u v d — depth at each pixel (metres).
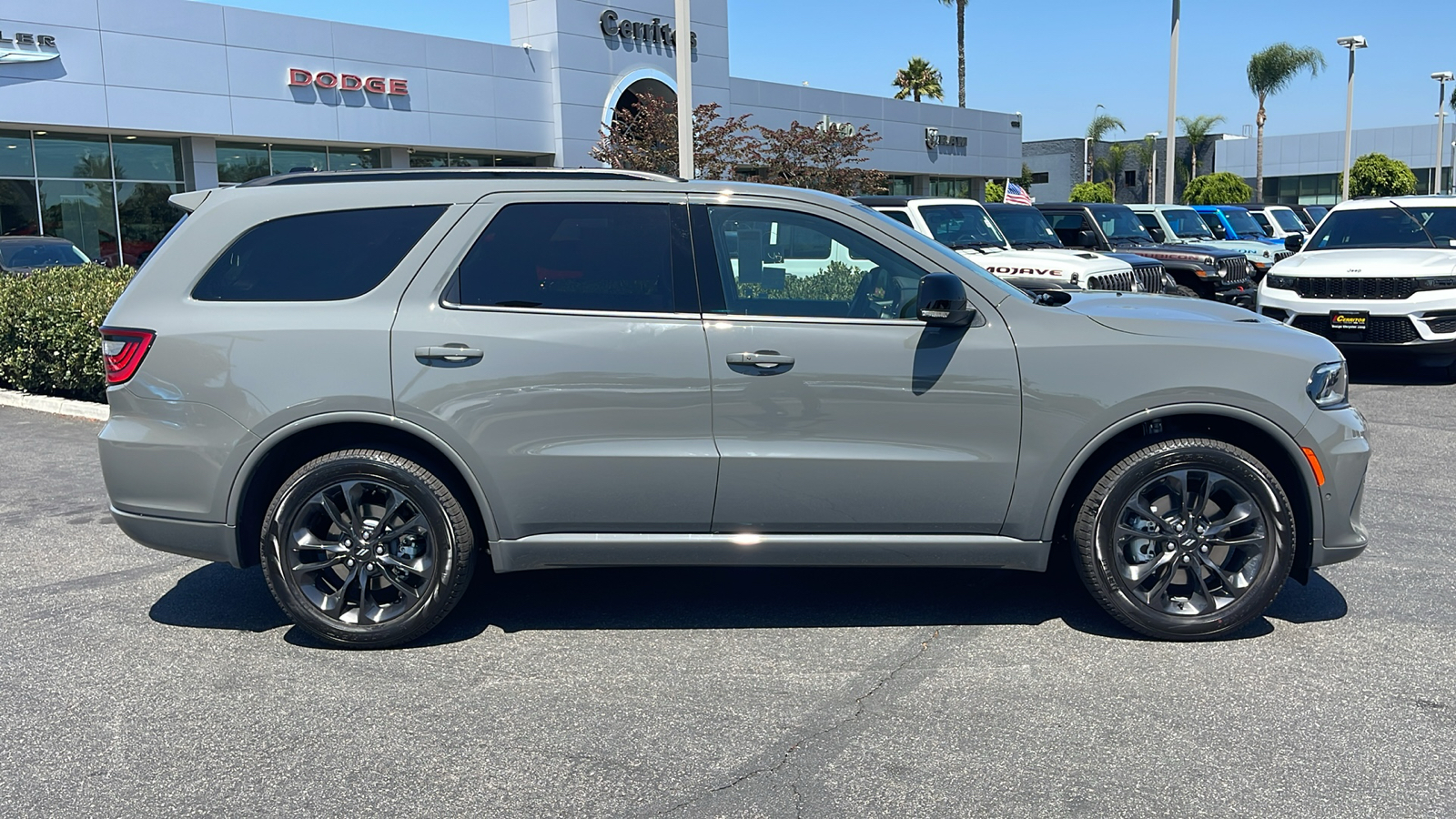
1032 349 4.31
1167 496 4.44
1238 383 4.29
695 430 4.33
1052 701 3.95
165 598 5.25
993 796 3.30
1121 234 16.28
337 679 4.25
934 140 43.16
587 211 4.45
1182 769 3.44
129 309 4.48
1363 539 4.49
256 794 3.38
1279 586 4.40
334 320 4.36
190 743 3.73
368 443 4.49
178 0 23.41
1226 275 14.77
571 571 5.53
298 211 4.50
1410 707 3.85
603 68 30.77
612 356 4.30
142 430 4.45
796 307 4.38
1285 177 64.00
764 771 3.47
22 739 3.77
